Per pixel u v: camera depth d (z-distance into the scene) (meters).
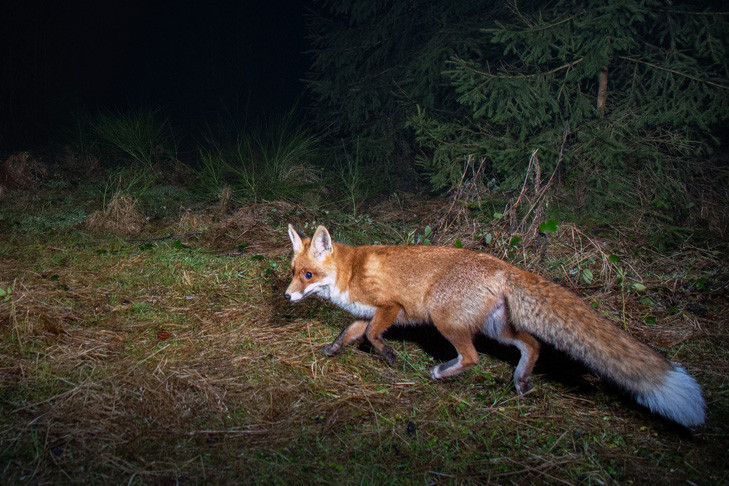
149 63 14.49
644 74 6.76
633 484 2.74
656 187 6.66
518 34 6.54
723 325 4.38
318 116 9.90
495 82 6.77
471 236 5.86
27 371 3.45
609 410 3.40
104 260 5.41
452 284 3.48
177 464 2.76
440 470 2.82
